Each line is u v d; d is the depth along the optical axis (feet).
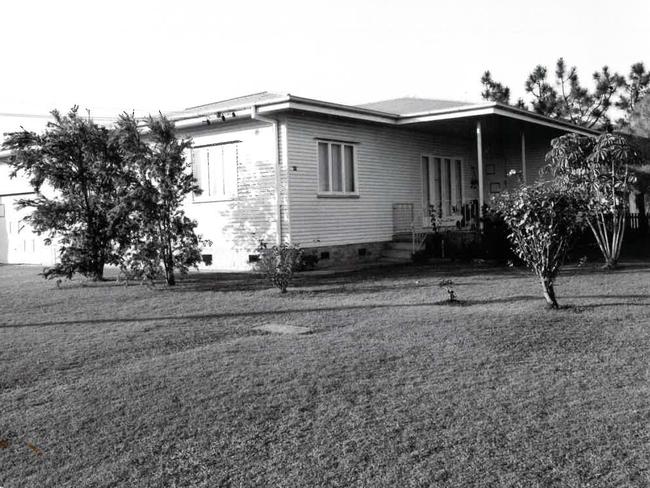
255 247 53.36
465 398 17.95
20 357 24.70
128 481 13.70
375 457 14.33
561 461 13.83
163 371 21.83
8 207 77.46
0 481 13.93
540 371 20.44
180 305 36.91
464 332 26.16
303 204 52.90
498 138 74.28
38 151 47.01
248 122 53.36
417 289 39.78
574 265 49.96
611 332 25.36
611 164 47.09
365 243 59.16
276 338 26.86
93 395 19.39
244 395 18.89
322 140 54.85
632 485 12.67
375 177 60.80
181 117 54.70
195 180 46.44
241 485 13.33
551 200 30.53
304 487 13.12
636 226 79.00
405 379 19.98
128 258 46.11
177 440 15.74
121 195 45.78
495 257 52.95
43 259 73.67
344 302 35.99
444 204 70.59
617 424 15.71
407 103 75.10
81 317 34.14
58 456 15.06
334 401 18.08
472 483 12.99
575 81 120.16
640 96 113.70
